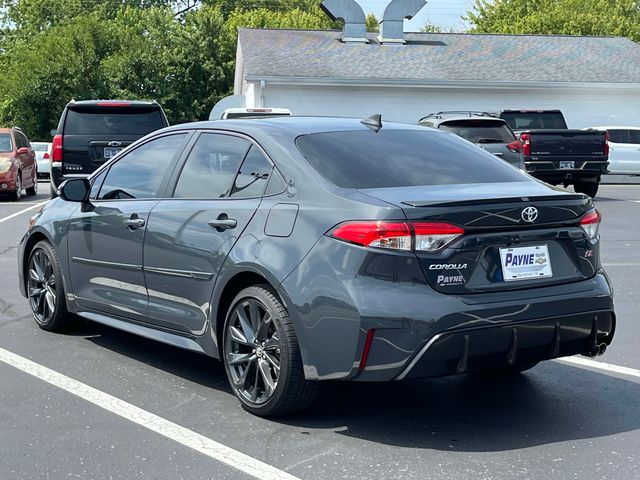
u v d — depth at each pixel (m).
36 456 4.39
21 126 39.06
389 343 4.36
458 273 4.48
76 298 6.60
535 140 18.78
